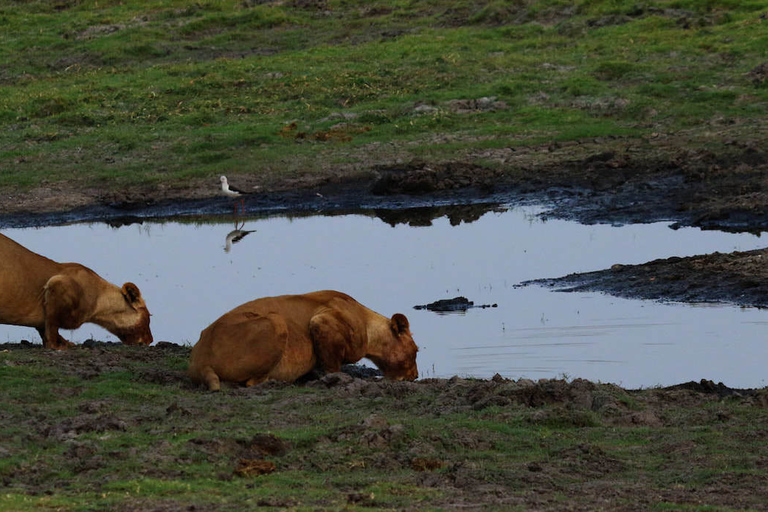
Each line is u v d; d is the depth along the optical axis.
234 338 40.69
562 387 38.91
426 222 88.69
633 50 135.38
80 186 103.81
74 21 178.00
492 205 93.31
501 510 25.89
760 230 79.19
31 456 30.03
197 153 110.19
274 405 37.53
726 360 49.53
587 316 59.22
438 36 153.50
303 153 108.50
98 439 31.52
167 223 93.06
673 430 34.25
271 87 130.62
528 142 107.25
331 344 42.81
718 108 112.12
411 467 30.28
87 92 133.12
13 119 126.06
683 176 93.38
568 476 29.75
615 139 106.44
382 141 111.06
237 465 29.50
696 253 73.12
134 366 44.06
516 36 151.75
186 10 180.62
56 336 49.06
